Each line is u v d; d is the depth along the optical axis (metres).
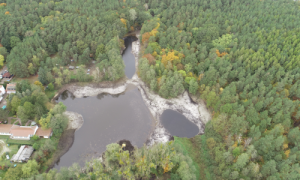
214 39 154.75
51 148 96.50
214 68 129.00
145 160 81.38
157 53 152.88
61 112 109.25
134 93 138.00
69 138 107.12
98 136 109.12
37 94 113.31
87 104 128.88
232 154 86.75
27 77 138.12
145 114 122.25
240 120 93.69
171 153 85.38
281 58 126.69
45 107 113.31
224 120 98.88
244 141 93.06
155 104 128.50
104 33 173.00
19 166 82.06
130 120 118.56
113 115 121.50
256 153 84.94
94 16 190.88
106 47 155.12
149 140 107.31
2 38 152.25
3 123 106.69
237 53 137.50
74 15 184.25
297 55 126.94
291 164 78.44
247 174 79.75
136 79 149.75
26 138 100.44
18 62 129.88
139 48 187.25
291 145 88.69
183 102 129.38
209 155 95.19
